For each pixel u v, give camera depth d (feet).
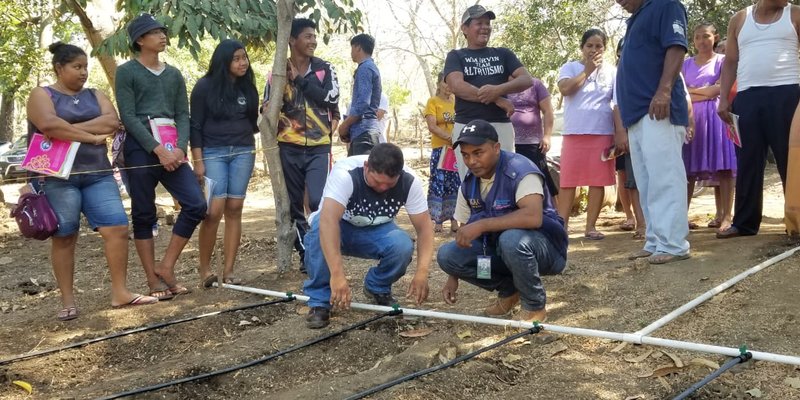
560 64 51.08
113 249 15.24
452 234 22.88
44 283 19.20
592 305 13.64
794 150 15.16
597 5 51.39
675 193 15.33
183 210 16.03
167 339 13.52
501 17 55.36
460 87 17.60
